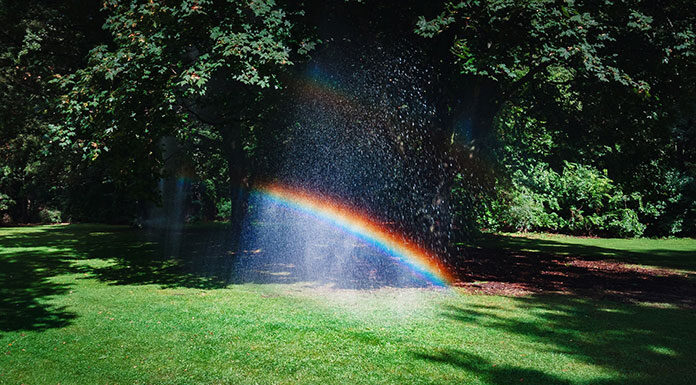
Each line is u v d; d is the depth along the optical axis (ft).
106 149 25.82
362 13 32.22
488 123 33.22
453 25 28.35
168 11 24.99
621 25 27.61
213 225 76.33
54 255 41.63
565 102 41.32
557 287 27.14
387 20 32.58
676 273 32.96
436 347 15.71
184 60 28.04
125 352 15.17
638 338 16.85
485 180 58.70
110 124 25.54
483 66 24.48
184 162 64.69
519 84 31.73
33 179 84.43
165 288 26.43
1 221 85.81
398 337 16.76
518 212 63.26
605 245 53.06
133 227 70.90
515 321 19.16
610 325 18.66
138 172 32.50
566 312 20.86
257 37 24.73
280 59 23.48
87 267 34.76
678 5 27.84
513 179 64.18
